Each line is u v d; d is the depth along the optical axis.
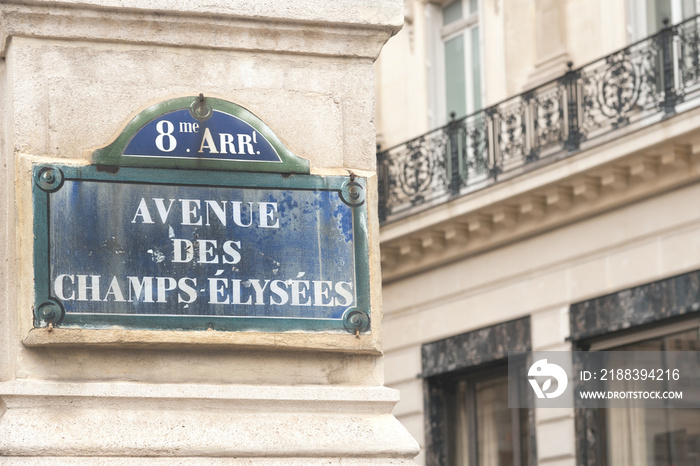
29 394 4.25
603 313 18.14
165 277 4.46
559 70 19.67
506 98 20.83
